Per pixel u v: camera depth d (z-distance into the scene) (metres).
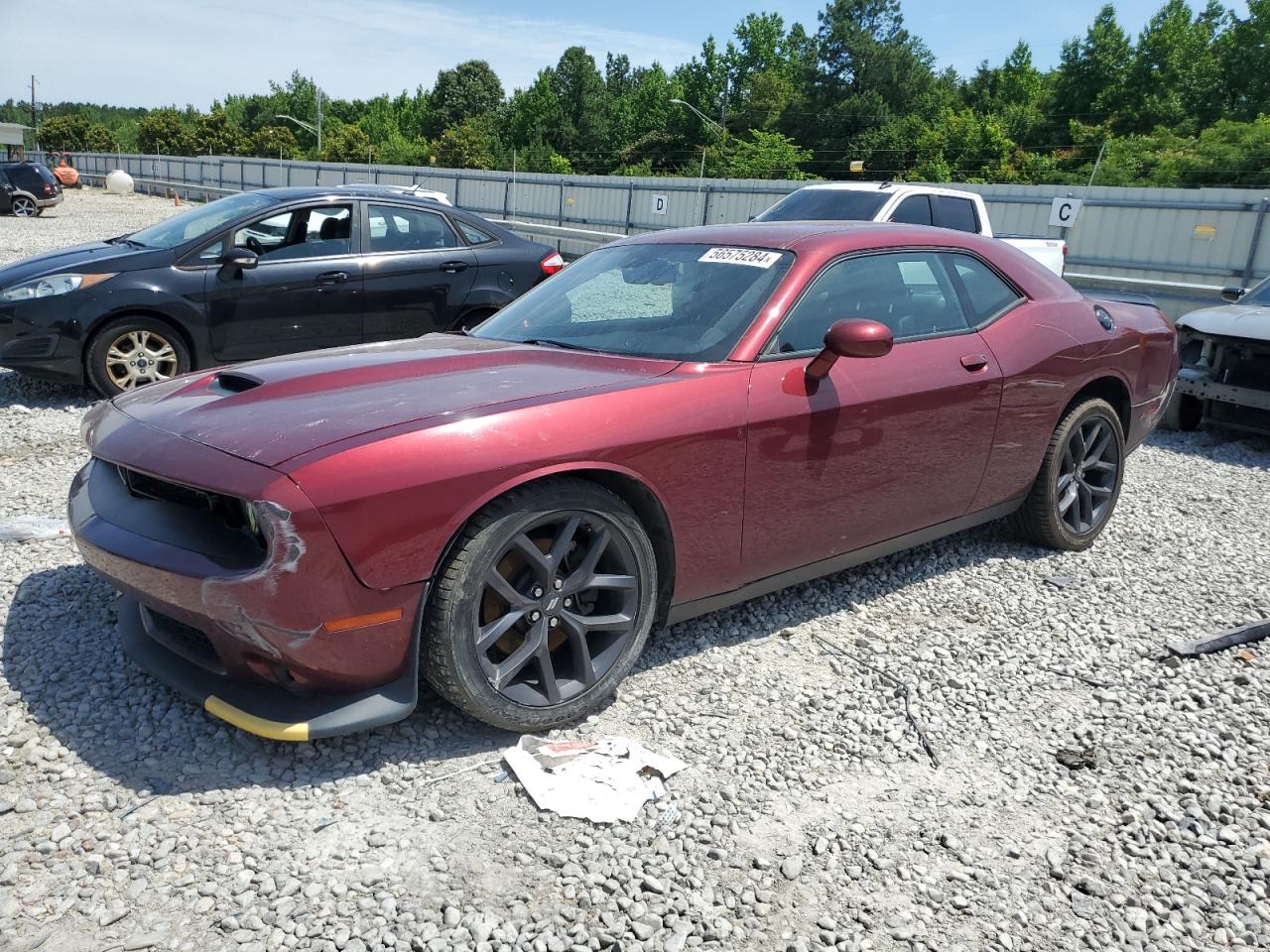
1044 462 4.52
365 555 2.57
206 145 123.50
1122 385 4.82
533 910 2.29
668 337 3.48
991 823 2.73
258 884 2.34
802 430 3.39
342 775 2.76
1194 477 6.68
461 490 2.66
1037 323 4.37
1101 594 4.34
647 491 3.06
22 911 2.21
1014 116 98.12
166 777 2.71
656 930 2.26
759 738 3.08
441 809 2.63
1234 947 2.32
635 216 28.23
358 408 2.84
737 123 110.88
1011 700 3.41
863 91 107.25
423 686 3.23
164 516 2.84
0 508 4.79
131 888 2.29
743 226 4.18
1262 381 7.44
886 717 3.25
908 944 2.28
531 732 2.99
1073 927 2.36
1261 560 4.91
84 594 3.81
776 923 2.31
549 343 3.65
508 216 32.34
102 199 41.91
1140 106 93.25
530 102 126.06
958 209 10.62
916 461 3.83
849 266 3.75
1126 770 3.02
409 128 146.12
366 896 2.31
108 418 3.17
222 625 2.62
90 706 3.03
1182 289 11.23
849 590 4.24
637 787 2.75
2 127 58.19
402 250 7.76
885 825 2.70
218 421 2.86
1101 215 21.23
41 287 6.75
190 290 7.06
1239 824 2.77
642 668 3.46
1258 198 18.92
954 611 4.09
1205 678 3.62
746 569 3.45
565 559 3.02
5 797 2.60
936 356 3.88
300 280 7.36
